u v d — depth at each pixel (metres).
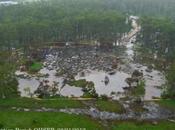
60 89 139.88
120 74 165.62
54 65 178.12
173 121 111.81
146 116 114.44
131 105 123.62
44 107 116.19
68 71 167.38
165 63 188.25
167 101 129.38
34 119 103.94
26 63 177.38
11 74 136.00
